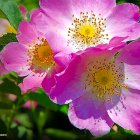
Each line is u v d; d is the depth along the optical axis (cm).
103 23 17
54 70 17
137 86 17
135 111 17
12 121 23
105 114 17
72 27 17
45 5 17
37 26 17
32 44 18
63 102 16
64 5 17
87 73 17
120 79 17
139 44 16
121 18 17
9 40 18
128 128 17
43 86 17
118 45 16
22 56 18
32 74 18
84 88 17
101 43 17
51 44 16
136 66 17
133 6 17
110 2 17
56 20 17
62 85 16
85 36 17
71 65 16
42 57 18
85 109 17
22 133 23
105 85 17
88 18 18
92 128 17
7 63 18
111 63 17
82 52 16
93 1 17
